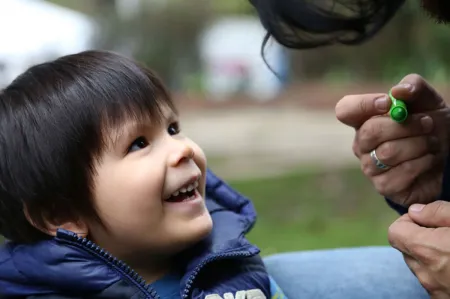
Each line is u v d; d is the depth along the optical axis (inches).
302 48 43.5
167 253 34.3
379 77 318.3
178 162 33.2
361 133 40.3
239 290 35.2
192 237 33.5
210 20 353.4
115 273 32.1
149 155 33.2
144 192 32.4
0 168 33.6
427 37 241.6
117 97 33.3
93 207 33.0
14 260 33.0
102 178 32.6
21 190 33.0
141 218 32.6
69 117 32.8
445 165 40.4
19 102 34.0
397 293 41.8
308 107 327.3
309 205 144.8
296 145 227.0
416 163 39.5
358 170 181.8
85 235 33.5
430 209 32.8
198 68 357.4
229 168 189.2
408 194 40.5
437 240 31.0
